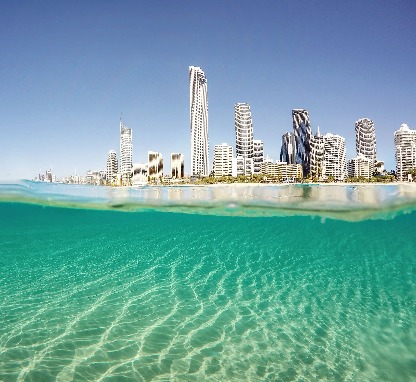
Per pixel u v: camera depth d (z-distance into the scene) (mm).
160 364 4387
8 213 21984
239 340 5324
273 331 5770
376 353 4961
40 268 11023
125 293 7863
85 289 8133
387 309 7234
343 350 5051
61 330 5414
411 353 4980
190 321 6105
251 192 17891
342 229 27125
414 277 11281
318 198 18031
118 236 26594
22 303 6855
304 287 9320
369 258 16703
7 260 12836
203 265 12602
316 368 4445
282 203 17844
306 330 5859
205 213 21750
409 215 24094
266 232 26234
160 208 20219
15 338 5035
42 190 16031
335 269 12805
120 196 17453
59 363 4277
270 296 8156
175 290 8352
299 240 25797
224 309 6945
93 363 4324
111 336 5238
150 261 13359
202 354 4758
